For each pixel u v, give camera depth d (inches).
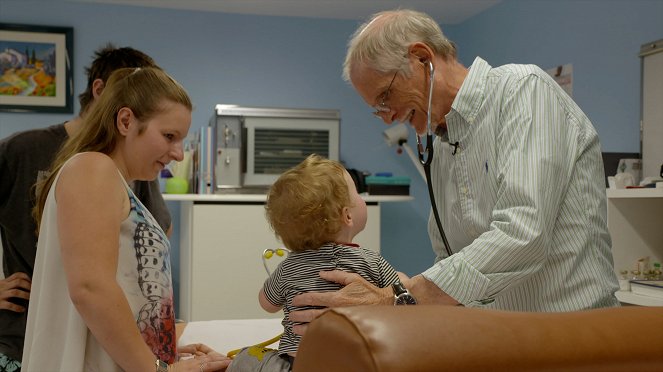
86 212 39.5
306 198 49.0
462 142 52.0
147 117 44.4
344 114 163.5
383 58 51.5
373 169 165.2
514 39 145.7
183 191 133.5
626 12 113.6
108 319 38.8
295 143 136.9
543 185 44.3
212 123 142.5
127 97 44.7
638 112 110.9
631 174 98.8
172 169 136.6
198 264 125.1
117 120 44.5
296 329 44.9
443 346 17.3
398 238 167.3
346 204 50.5
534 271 44.8
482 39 158.7
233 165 133.3
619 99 115.4
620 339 19.1
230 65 157.2
